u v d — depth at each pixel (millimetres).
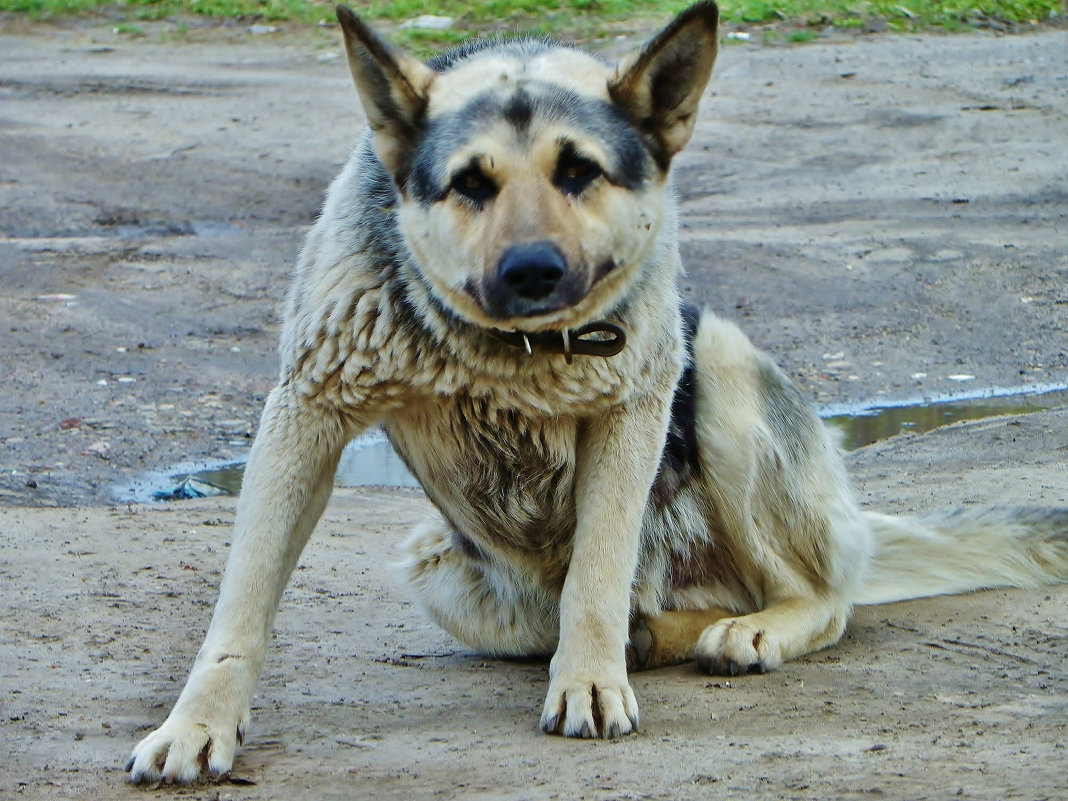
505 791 7809
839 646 11445
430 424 10008
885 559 12828
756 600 11727
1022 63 40594
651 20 46188
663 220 10008
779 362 22953
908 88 38875
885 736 8703
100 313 24656
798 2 47406
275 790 7992
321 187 32938
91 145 35688
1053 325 24547
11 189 32312
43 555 14039
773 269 27266
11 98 39906
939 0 47156
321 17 48969
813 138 35438
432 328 9469
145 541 14812
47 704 9664
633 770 8141
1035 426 19281
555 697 9102
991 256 27750
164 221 30562
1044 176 32219
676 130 9961
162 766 8141
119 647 11180
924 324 24703
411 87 9641
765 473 11445
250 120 37969
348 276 9586
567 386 9578
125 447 19094
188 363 22531
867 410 21062
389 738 8977
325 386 9570
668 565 11414
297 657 11203
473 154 9164
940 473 17328
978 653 10867
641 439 9852
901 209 30625
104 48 46125
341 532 15688
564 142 9227
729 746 8586
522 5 48156
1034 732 8688
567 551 10688
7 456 18547
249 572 9109
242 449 19234
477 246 9094
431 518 11633
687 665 11070
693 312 11727
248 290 26094
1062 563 13031
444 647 11703
